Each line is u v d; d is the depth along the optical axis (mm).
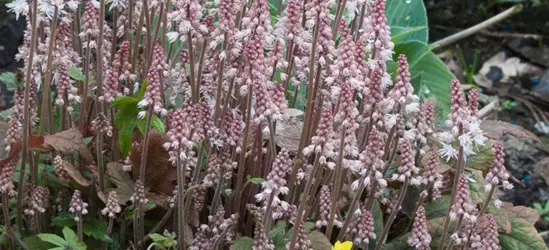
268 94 754
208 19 825
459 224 790
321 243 774
